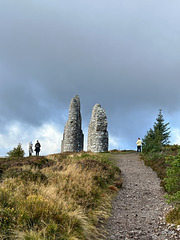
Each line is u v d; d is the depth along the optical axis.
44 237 5.14
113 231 7.32
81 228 6.51
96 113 38.62
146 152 27.16
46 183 10.00
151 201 11.39
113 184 14.22
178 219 7.96
